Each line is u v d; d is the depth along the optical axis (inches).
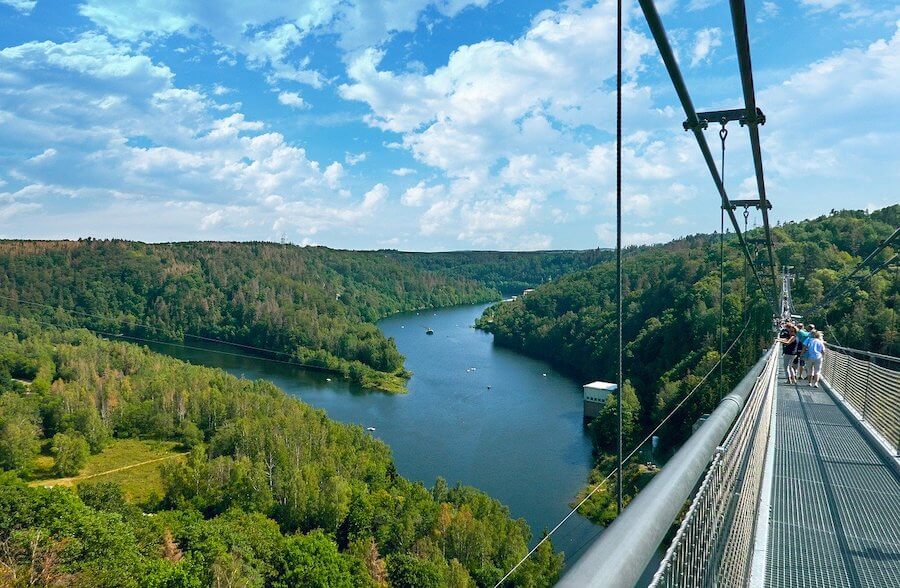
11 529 1224.8
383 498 1561.3
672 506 62.4
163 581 1167.6
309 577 1240.2
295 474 1704.0
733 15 147.0
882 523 208.1
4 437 2199.8
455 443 1929.1
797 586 162.2
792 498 235.6
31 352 3262.8
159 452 2413.9
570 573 43.0
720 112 204.7
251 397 2576.3
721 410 115.3
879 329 1631.4
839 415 418.6
